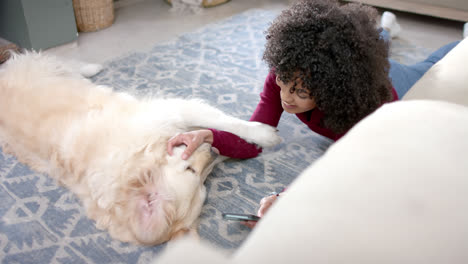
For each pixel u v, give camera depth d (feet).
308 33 3.10
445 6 9.44
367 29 3.26
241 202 4.69
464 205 1.08
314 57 3.09
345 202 1.11
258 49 8.67
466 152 1.24
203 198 4.37
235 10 11.23
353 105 3.27
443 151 1.25
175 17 10.81
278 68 3.37
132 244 4.06
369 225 1.04
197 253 1.14
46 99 5.10
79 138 4.46
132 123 4.47
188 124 5.01
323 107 3.39
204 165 4.35
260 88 7.14
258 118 5.12
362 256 0.98
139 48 8.71
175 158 4.15
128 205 3.72
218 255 1.15
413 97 3.28
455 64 3.46
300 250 1.01
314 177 1.27
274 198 4.07
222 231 4.31
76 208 4.58
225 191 4.85
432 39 9.18
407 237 1.01
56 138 4.62
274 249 1.04
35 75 5.60
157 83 7.19
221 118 5.05
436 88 3.25
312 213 1.10
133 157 4.10
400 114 1.49
